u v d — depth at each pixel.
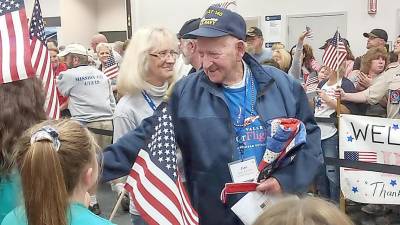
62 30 13.28
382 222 4.31
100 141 5.00
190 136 1.99
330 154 4.25
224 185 1.95
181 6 10.55
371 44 6.16
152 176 1.81
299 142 1.88
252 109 2.01
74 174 1.45
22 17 1.94
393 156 3.61
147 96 2.50
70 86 5.03
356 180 3.73
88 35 14.61
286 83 2.07
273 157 1.92
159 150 1.83
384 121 3.62
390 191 3.63
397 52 4.92
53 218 1.36
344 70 4.96
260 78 2.04
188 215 1.85
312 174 1.96
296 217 1.07
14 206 1.65
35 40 2.63
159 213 1.78
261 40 6.06
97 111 5.09
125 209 4.86
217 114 1.98
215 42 1.94
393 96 4.27
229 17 1.95
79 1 14.05
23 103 1.79
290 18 9.27
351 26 8.70
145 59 2.45
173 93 2.10
